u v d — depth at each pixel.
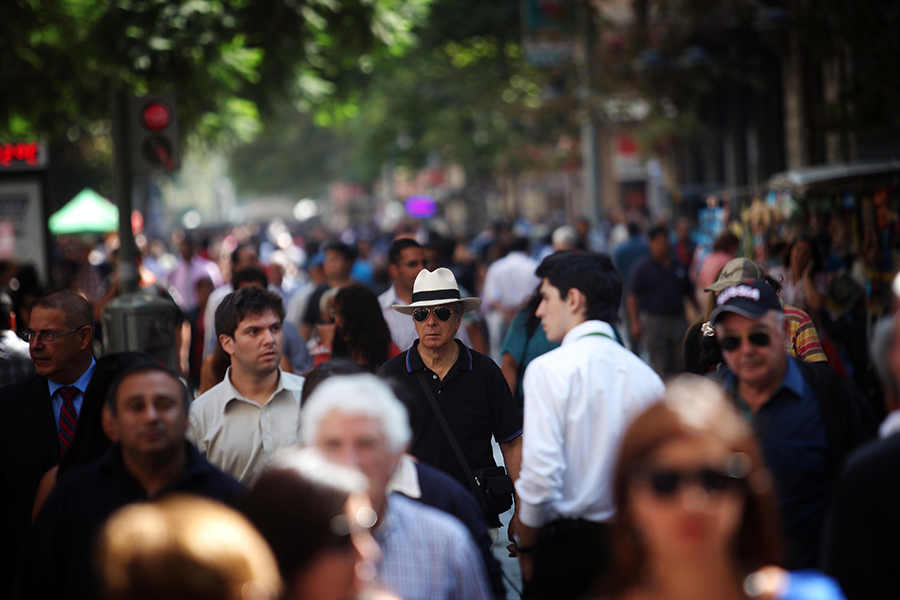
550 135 116.38
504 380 20.86
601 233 89.38
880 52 42.19
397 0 68.44
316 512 9.40
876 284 39.88
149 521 8.10
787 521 15.21
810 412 15.52
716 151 115.50
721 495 8.66
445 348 20.59
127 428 14.20
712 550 8.70
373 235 162.50
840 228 43.41
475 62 114.00
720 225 55.28
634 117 101.88
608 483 15.88
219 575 7.85
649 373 16.44
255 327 19.59
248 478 19.55
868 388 31.55
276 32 61.97
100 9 59.47
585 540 15.95
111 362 17.00
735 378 16.12
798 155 76.88
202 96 62.88
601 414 15.92
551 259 16.97
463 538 12.96
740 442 8.80
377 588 11.36
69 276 70.69
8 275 43.09
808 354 21.22
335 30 64.50
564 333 16.81
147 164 35.97
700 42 94.25
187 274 64.75
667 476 8.65
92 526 14.16
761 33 73.31
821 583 9.09
